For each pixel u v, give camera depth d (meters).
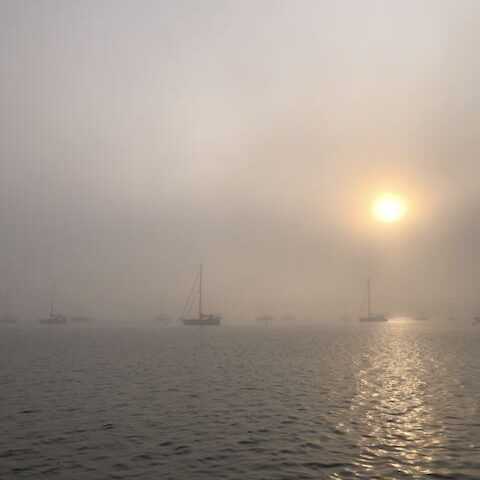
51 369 63.53
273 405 38.62
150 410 36.44
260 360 77.88
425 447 26.38
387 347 110.81
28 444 26.86
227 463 23.62
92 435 28.88
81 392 44.78
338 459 24.28
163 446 26.59
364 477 21.56
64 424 31.67
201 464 23.47
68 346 112.25
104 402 39.75
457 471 22.33
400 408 37.41
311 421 32.78
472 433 29.41
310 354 90.38
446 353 93.06
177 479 21.30
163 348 106.38
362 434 29.27
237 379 54.22
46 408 37.06
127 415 34.53
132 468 22.81
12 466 23.05
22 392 44.66
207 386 48.84
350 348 107.19
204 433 29.45
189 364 71.00
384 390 46.56
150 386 48.69
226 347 110.69
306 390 46.44
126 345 117.31
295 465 23.33
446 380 53.81
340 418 33.72
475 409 36.94
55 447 26.31
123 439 28.02
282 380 53.50
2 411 35.88
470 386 49.19
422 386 49.22
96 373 59.28
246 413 35.41
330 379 54.38
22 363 71.25
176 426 31.23
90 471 22.39
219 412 35.75
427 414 35.06
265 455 24.97
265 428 30.77
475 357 84.12
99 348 105.69
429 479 21.27
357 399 41.44
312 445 26.83
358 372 61.22
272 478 21.44
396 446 26.58
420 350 101.25
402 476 21.66
